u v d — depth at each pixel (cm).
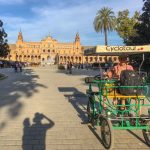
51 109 1369
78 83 2855
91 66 8381
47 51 16150
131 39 4738
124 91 873
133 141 862
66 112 1295
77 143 844
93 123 1012
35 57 16338
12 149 792
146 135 829
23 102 1585
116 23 7381
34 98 1742
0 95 1886
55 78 3681
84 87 2409
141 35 4297
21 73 5188
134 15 6925
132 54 1067
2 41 4375
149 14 4181
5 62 10138
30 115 1233
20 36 16425
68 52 16225
